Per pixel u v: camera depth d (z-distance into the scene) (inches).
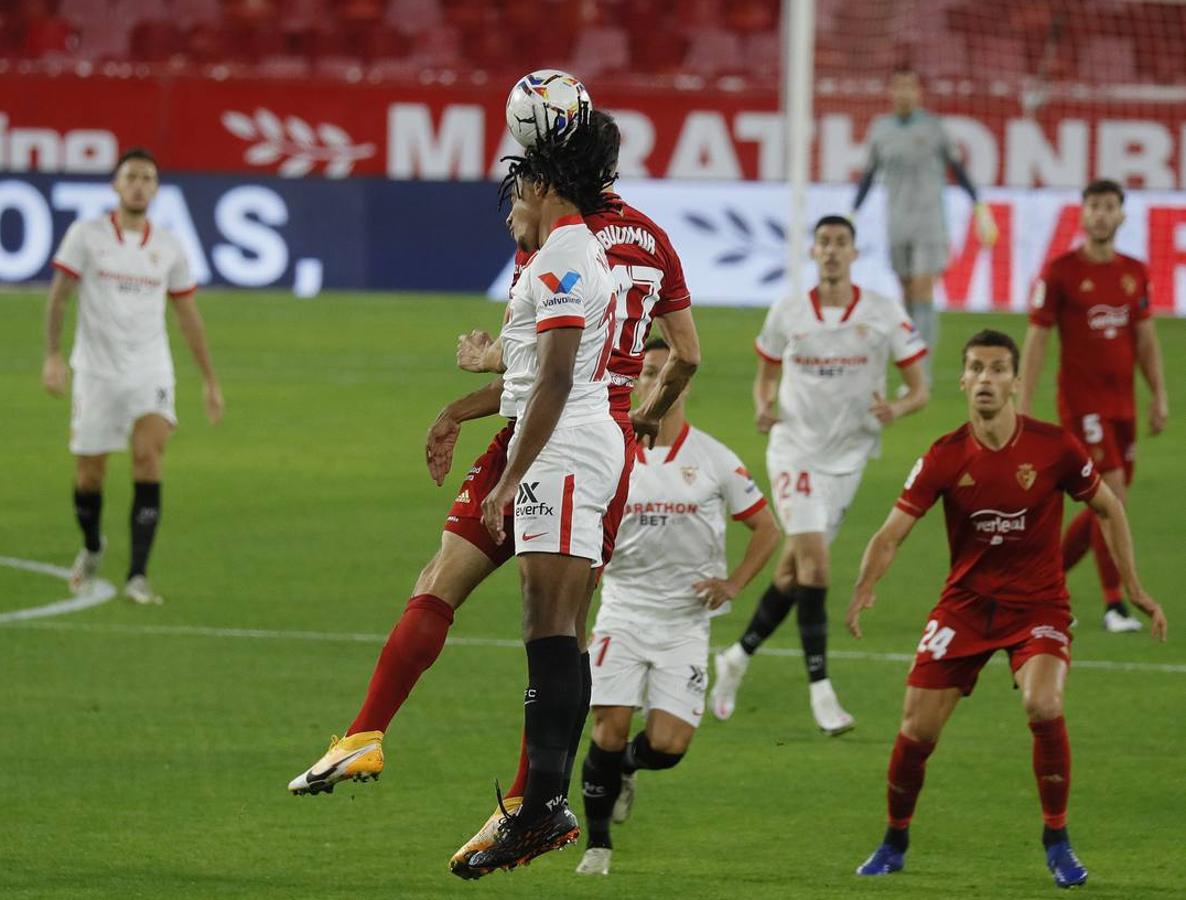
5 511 1770.4
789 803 1019.9
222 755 1074.1
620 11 4114.2
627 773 971.9
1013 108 3299.7
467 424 2257.6
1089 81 3794.3
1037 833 966.4
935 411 2361.0
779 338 1306.6
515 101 736.3
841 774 1073.5
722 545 990.4
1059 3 3794.3
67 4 4052.7
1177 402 2454.5
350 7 4111.7
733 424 2217.0
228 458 2031.3
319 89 3373.5
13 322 2947.8
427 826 960.9
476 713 1174.3
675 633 964.0
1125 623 1406.3
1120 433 1457.9
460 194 3321.9
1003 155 3307.1
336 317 3075.8
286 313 3112.7
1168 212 3171.8
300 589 1492.4
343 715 1157.7
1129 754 1104.8
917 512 924.0
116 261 1451.8
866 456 1307.8
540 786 728.3
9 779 1021.2
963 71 3754.9
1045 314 1440.7
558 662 731.4
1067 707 1206.3
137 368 1451.8
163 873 875.4
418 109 3366.1
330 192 3314.5
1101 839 952.3
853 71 3511.3
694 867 910.4
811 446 1291.8
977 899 858.1
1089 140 3297.2
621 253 794.8
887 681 1274.6
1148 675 1285.7
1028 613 904.3
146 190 1462.8
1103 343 1438.2
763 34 4097.0
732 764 1094.4
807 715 1204.5
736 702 1236.5
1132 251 3174.2
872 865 901.2
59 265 1451.8
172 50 4013.3
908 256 2475.4
